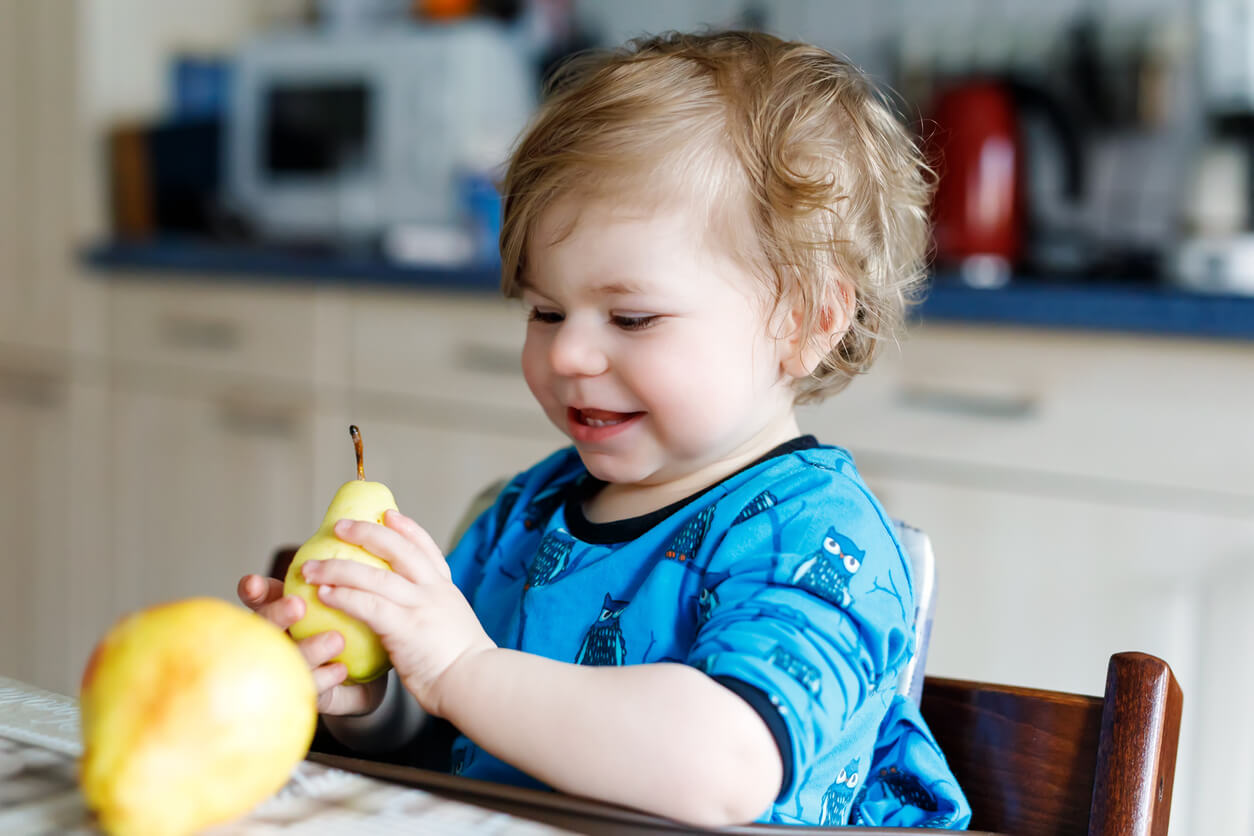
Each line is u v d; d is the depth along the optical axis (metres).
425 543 0.63
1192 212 1.84
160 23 2.43
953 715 0.75
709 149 0.75
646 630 0.74
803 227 0.77
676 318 0.73
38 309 2.33
